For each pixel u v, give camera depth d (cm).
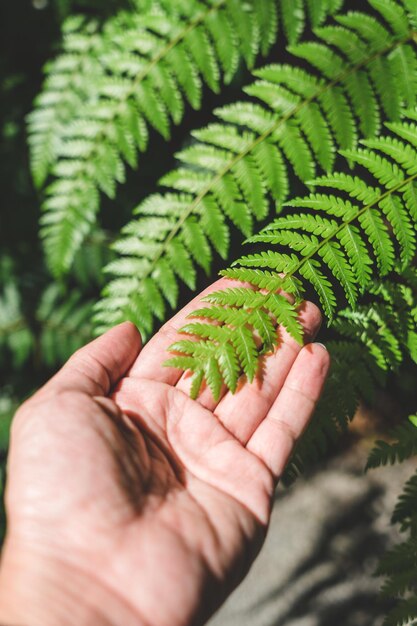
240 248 55
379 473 72
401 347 50
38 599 35
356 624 62
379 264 39
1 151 55
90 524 36
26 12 53
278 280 39
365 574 65
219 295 39
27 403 38
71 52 51
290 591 65
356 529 68
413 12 43
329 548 67
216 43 45
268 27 45
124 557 36
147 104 46
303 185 51
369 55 43
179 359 38
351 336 43
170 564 36
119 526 36
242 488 39
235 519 38
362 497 70
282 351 41
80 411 37
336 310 49
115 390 41
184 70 45
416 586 42
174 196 44
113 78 46
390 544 67
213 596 36
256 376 41
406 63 43
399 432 43
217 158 44
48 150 49
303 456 43
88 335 59
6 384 59
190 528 37
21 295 59
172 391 41
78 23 49
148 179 56
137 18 46
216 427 40
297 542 68
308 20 51
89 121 46
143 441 39
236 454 39
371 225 39
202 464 39
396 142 40
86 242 56
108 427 37
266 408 40
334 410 43
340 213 39
